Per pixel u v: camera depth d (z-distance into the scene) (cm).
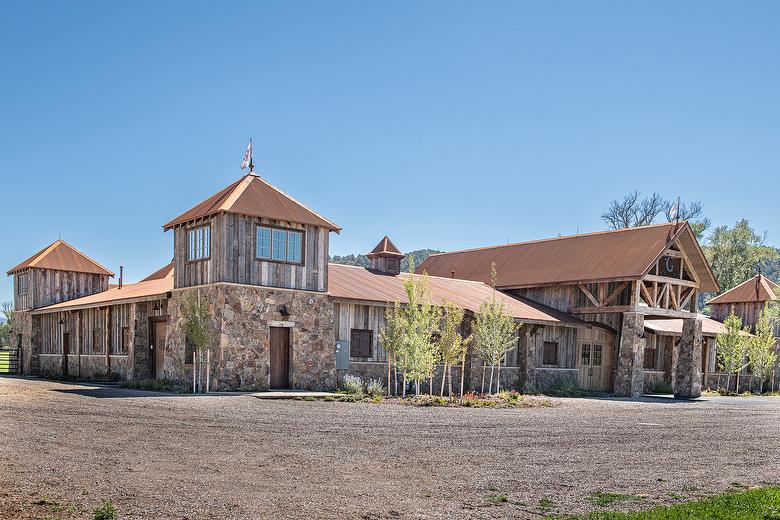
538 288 2959
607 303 2714
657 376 3048
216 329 1919
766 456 1091
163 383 1981
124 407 1373
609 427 1413
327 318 2097
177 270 2122
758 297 3753
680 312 2758
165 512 632
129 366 2356
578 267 2855
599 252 2875
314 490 745
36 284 3098
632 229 2908
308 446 1016
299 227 2066
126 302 2353
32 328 3112
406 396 1978
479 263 3384
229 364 1902
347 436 1132
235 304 1927
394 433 1194
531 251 3219
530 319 2494
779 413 1941
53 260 3158
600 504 731
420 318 1950
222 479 773
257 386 1939
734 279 5488
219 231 1945
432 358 1944
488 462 952
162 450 925
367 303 2159
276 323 1992
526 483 823
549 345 2697
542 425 1402
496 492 772
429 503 714
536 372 2620
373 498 724
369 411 1534
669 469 943
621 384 2609
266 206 2012
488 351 2194
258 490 732
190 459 875
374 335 2214
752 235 5612
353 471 853
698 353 2820
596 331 2859
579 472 902
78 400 1474
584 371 2806
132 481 740
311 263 2083
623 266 2683
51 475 745
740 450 1148
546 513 690
